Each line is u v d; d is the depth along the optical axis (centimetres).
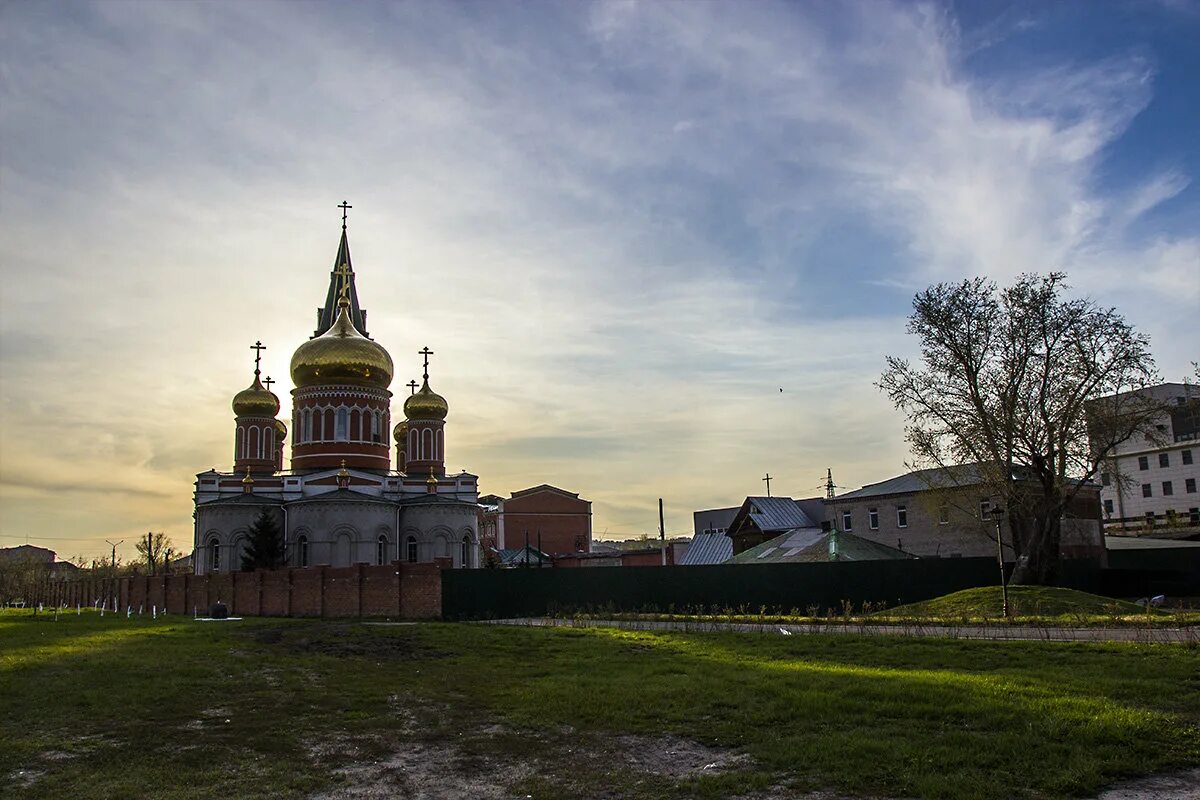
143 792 1289
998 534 3581
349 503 6569
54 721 1750
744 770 1368
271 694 2058
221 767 1423
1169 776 1316
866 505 7281
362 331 8725
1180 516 8769
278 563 6400
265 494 6844
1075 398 4747
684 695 1923
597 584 4769
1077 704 1683
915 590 5006
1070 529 6450
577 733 1642
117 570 13600
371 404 7269
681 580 4775
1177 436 9275
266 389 7725
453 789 1315
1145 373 4722
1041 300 4856
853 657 2509
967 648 2538
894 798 1230
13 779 1351
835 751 1420
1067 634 2834
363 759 1484
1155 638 2666
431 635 3312
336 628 3641
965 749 1417
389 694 2059
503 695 2028
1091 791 1243
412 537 6950
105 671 2391
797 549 7050
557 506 11525
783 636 2920
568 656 2725
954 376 5062
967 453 5000
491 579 4675
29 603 10469
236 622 4425
